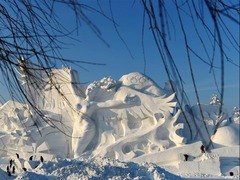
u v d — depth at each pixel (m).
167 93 40.66
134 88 41.34
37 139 40.94
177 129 38.38
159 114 39.88
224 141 37.94
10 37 3.25
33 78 3.46
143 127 40.28
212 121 20.30
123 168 19.11
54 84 3.59
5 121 43.84
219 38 2.12
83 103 40.38
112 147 39.06
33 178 17.72
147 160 37.19
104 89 41.16
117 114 40.84
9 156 42.12
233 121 42.28
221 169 33.75
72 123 41.16
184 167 33.47
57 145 41.75
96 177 17.67
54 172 18.61
